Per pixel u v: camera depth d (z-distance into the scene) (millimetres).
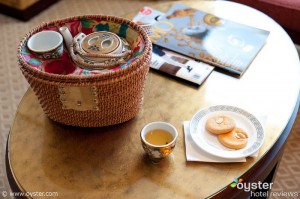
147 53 1072
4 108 1901
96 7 2625
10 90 2004
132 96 1077
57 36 1161
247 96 1236
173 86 1276
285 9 1865
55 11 2596
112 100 1038
